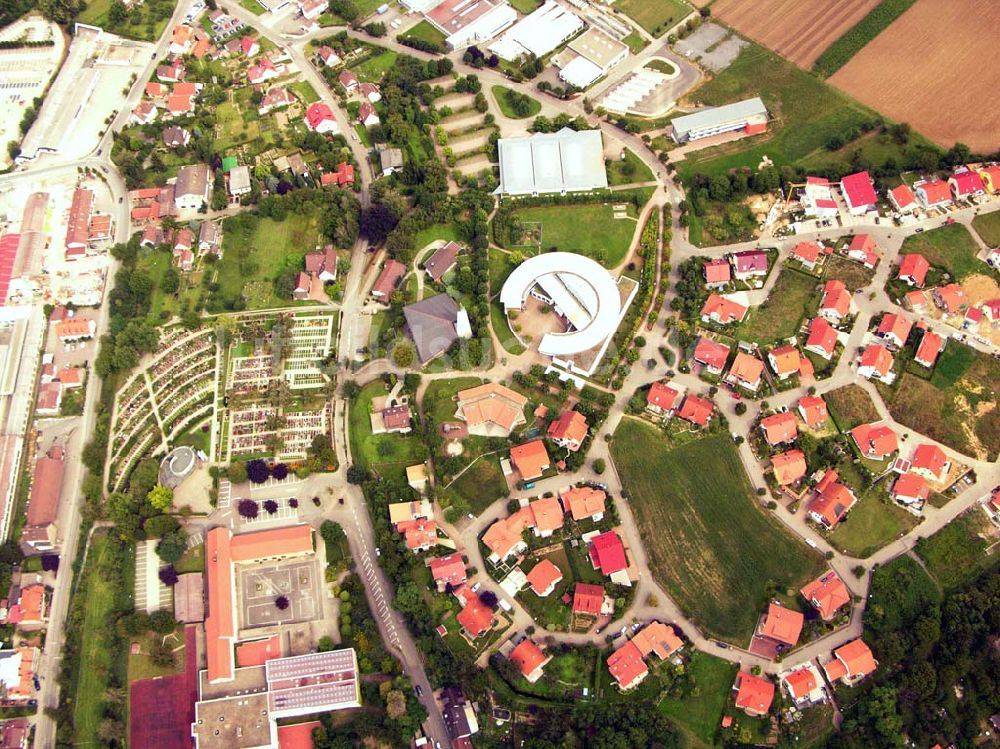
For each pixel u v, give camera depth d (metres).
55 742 163.62
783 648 166.50
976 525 177.12
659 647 165.50
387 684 163.38
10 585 179.75
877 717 157.62
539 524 178.12
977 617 165.75
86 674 170.62
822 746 158.25
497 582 176.38
